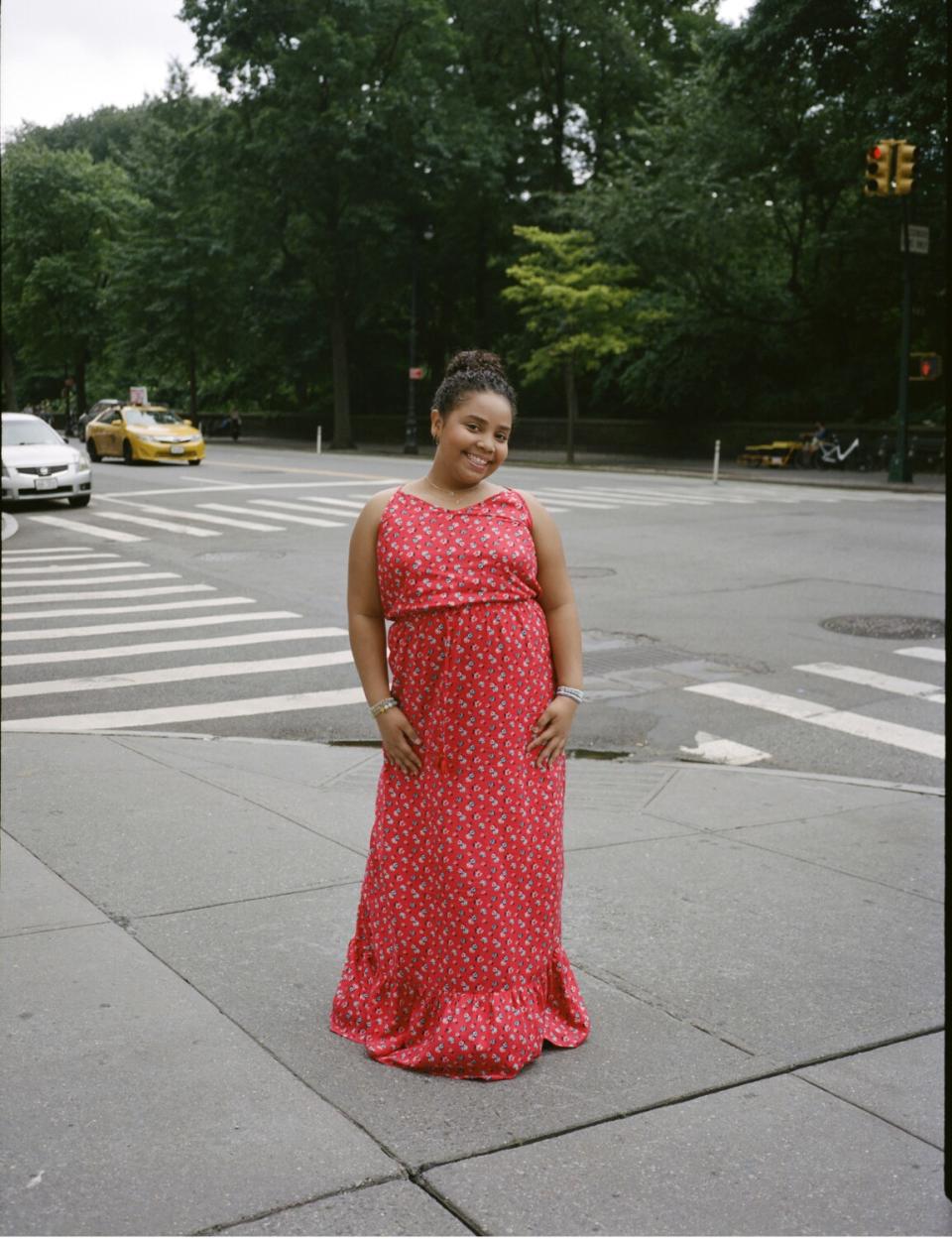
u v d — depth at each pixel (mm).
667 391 42906
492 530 3305
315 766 6609
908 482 28891
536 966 3422
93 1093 3166
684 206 35406
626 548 16344
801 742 7527
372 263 49750
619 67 48125
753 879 4910
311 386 65500
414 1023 3375
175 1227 2613
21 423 23766
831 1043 3508
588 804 6008
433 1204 2711
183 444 35219
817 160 36000
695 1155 2920
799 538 17375
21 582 14133
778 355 41906
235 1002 3721
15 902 4527
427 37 46875
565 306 36531
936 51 26375
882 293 37781
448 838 3301
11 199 72688
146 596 13109
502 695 3299
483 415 3270
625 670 9508
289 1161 2865
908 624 11227
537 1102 3154
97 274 72938
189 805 5801
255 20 44969
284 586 13727
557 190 49969
